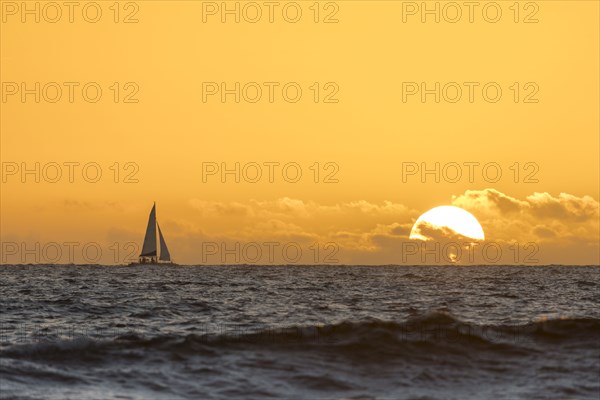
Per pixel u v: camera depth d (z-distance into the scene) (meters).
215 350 38.38
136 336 45.59
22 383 31.56
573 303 80.38
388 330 41.94
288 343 39.81
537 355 38.56
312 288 110.19
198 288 110.38
